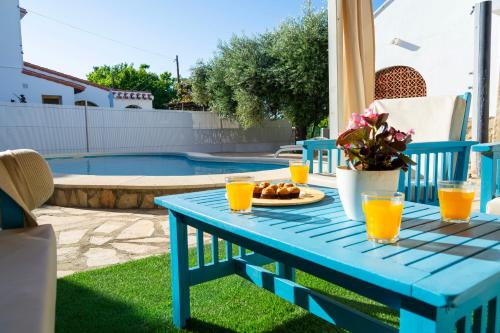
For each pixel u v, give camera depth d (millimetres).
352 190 1175
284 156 10875
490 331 920
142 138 12938
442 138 2889
